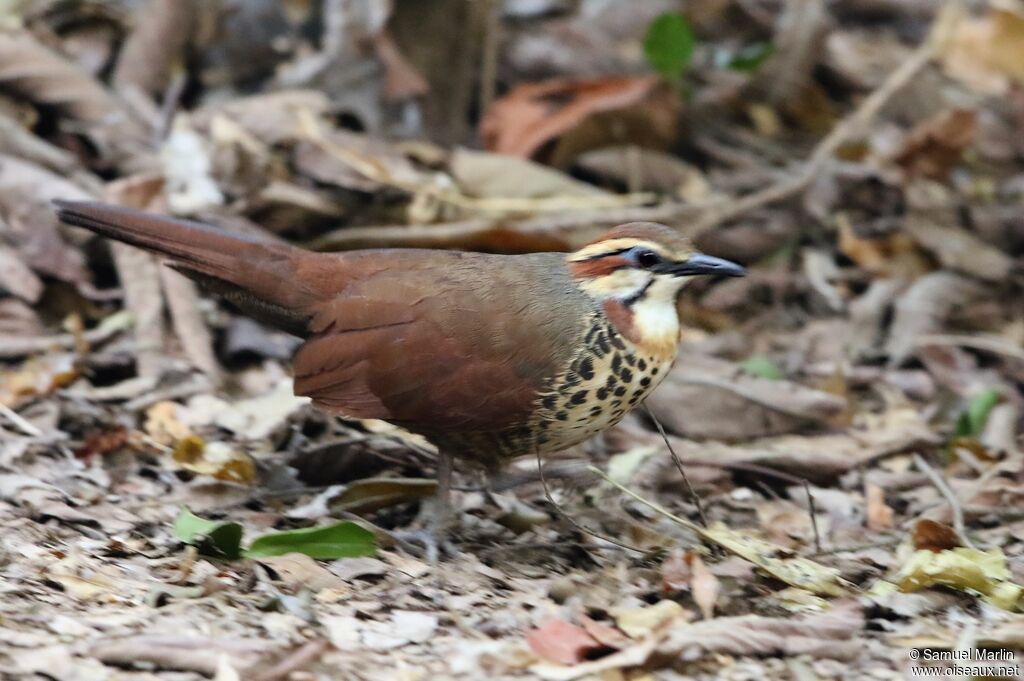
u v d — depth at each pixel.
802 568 9.62
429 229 14.36
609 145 16.34
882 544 10.70
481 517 11.02
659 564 9.94
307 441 11.91
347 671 7.94
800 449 12.68
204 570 9.27
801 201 16.27
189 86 16.17
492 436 10.26
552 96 16.33
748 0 19.58
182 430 11.84
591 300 10.10
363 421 12.37
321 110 15.54
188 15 16.08
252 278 10.53
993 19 18.22
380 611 8.95
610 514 10.77
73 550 9.45
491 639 8.57
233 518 10.50
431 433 10.27
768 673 8.27
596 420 10.21
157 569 9.32
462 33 16.33
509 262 10.39
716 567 9.47
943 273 15.70
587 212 15.18
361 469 11.41
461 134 16.55
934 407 13.88
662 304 10.22
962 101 18.08
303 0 16.84
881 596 9.37
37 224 13.54
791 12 18.19
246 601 8.84
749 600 9.27
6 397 11.99
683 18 16.00
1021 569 10.02
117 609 8.55
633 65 17.75
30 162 14.08
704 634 8.43
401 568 9.73
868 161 16.86
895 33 20.23
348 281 10.45
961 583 9.42
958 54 18.42
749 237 15.77
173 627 8.29
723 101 17.88
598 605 9.07
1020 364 14.59
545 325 9.95
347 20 16.27
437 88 16.34
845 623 8.64
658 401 13.05
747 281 15.59
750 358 14.62
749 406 13.07
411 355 10.02
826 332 15.05
